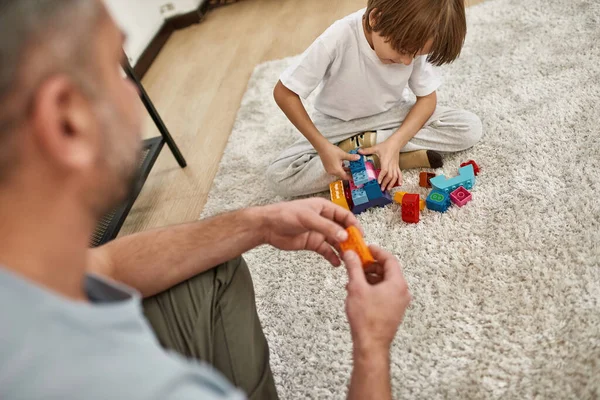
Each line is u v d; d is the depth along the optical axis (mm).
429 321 912
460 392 793
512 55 1537
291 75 1186
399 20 989
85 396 305
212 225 726
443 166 1255
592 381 746
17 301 310
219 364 658
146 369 328
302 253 1133
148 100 1450
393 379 838
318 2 2402
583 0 1658
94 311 339
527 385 773
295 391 873
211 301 689
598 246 937
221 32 2439
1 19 307
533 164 1156
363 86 1216
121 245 705
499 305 901
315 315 992
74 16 340
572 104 1278
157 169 1623
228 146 1592
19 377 295
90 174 357
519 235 1011
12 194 324
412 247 1064
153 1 2498
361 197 1165
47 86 313
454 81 1518
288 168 1274
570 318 842
